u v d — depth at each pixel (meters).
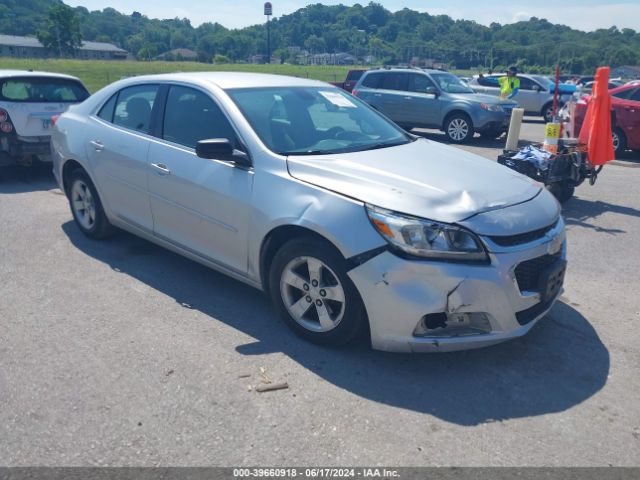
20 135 8.39
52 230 6.20
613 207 7.69
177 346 3.82
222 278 4.98
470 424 3.07
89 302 4.47
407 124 15.07
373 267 3.37
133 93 5.21
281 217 3.74
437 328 3.42
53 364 3.58
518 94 19.88
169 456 2.79
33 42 125.94
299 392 3.32
